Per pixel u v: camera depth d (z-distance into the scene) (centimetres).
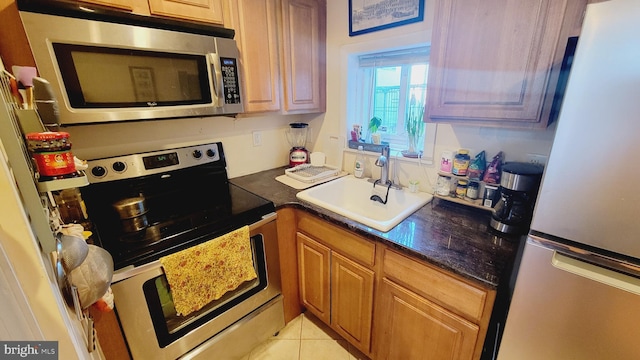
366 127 199
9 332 42
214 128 177
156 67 116
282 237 155
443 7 104
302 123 216
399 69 172
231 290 135
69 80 98
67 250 63
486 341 100
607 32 55
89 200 135
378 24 157
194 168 168
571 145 63
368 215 178
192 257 114
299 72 175
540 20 85
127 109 112
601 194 62
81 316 73
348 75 183
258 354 159
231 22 137
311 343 166
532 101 92
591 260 66
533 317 79
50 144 54
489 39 96
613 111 57
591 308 68
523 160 123
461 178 140
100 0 100
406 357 123
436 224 123
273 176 196
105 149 142
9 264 41
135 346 109
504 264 94
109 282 77
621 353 67
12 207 40
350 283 137
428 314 108
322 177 184
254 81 153
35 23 89
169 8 116
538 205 72
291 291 171
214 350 136
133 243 107
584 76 59
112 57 105
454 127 141
